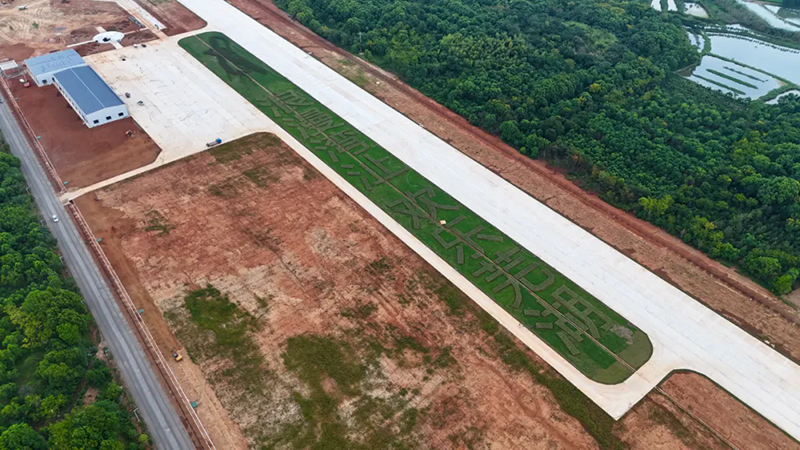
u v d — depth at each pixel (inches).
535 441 2512.3
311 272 3230.8
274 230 3484.3
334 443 2452.0
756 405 2719.0
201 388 2618.1
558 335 2989.7
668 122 4512.8
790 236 3479.3
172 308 2965.1
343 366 2758.4
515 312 3097.9
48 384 2493.8
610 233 3624.5
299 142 4269.2
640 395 2731.3
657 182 3905.0
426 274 3280.0
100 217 3481.8
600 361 2878.9
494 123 4421.8
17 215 3253.0
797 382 2824.8
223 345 2807.6
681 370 2859.3
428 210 3730.3
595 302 3181.6
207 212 3575.3
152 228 3427.7
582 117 4456.2
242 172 3929.6
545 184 3996.1
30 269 2970.0
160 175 3843.5
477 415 2596.0
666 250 3516.2
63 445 2156.7
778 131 4315.9
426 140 4362.7
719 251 3435.0
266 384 2655.0
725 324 3088.1
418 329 2965.1
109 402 2418.8
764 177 3831.2
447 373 2763.3
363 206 3722.9
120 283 3080.7
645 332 3034.0
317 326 2938.0
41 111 4377.5
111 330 2839.6
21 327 2696.9
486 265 3361.2
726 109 4817.9
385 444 2463.1
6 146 3956.7
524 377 2775.6
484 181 3996.1
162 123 4340.6
